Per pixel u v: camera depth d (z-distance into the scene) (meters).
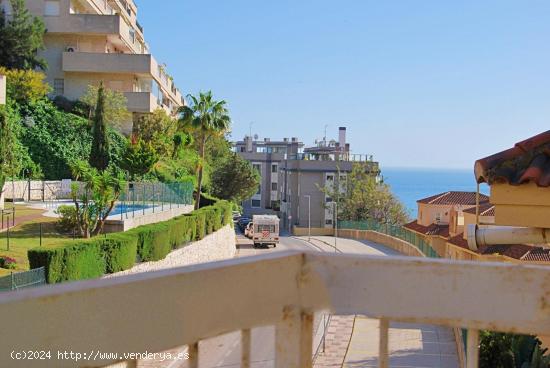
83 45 48.84
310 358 2.22
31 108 41.78
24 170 39.22
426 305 2.19
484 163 5.97
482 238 6.28
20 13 44.16
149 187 31.05
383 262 2.21
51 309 1.67
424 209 49.06
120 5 60.19
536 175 5.54
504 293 2.16
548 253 22.08
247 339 2.10
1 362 1.59
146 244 23.42
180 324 1.91
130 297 1.81
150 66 47.81
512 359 13.87
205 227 36.62
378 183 77.62
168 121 50.44
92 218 24.31
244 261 2.07
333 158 90.00
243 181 69.94
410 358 22.78
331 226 82.06
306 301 2.21
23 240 22.36
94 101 45.25
